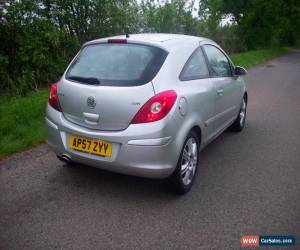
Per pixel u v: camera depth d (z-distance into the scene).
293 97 10.25
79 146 3.87
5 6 9.65
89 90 3.78
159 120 3.57
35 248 3.12
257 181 4.54
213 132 4.95
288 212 3.79
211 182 4.48
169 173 3.76
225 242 3.27
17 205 3.80
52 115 4.12
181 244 3.22
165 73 3.80
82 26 11.73
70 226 3.46
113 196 4.04
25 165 4.78
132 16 12.62
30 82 9.47
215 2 24.39
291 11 35.09
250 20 29.23
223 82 5.13
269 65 19.69
